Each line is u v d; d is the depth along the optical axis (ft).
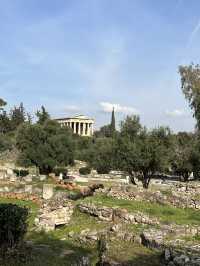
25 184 146.00
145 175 155.43
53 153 201.87
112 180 198.49
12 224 50.31
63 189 132.46
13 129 449.48
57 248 61.77
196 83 174.91
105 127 517.55
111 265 56.90
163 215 82.53
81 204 88.12
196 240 66.64
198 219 81.10
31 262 48.85
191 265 53.47
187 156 229.86
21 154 204.85
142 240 67.87
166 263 57.77
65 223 79.97
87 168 243.60
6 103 444.55
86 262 56.18
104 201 94.32
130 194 99.45
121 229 73.15
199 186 119.55
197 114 173.78
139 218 77.05
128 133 159.74
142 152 151.74
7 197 122.42
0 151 282.36
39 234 72.38
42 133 203.51
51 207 84.84
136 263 58.13
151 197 97.86
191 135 253.65
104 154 240.32
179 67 178.50
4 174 179.32
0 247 49.16
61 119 556.10
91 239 69.26
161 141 157.38
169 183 192.75
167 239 66.03
